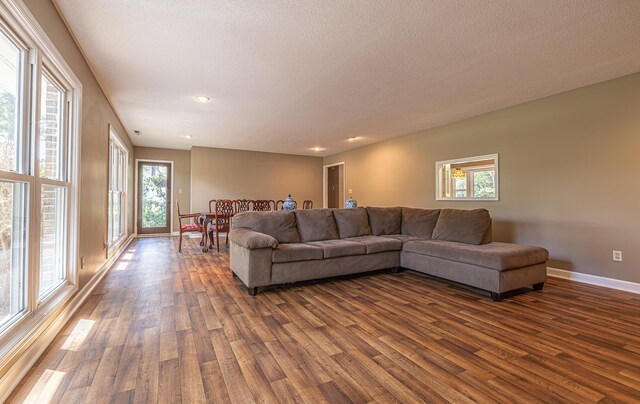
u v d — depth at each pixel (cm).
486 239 360
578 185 358
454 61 290
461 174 508
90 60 286
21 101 176
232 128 563
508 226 430
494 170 448
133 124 534
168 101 406
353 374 167
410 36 247
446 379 163
